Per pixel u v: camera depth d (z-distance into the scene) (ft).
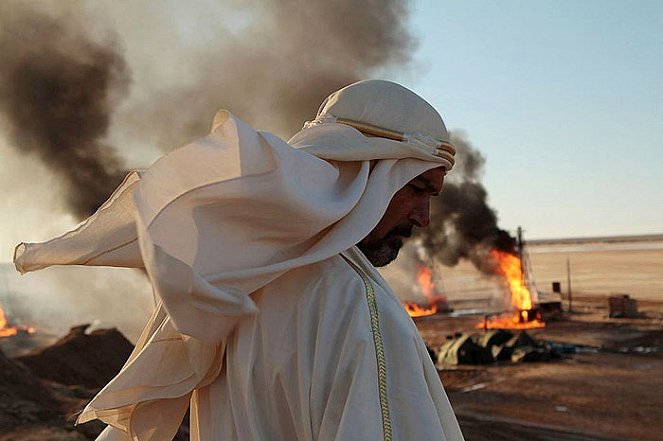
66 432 32.96
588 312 127.95
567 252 435.12
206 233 4.03
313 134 4.57
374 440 3.78
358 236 4.30
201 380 4.48
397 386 3.92
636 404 56.39
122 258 4.51
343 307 4.09
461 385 65.87
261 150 4.01
